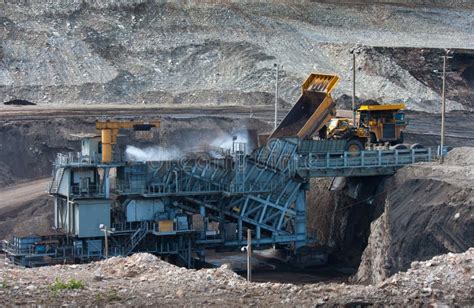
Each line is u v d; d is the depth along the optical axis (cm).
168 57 15462
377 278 6694
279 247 8338
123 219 7281
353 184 8331
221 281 3631
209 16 16950
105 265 4016
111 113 11794
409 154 8200
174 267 3909
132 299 3347
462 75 16788
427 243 6400
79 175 7125
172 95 14100
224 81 14875
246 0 18112
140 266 3903
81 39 15425
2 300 3303
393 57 16512
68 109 12206
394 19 19325
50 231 7531
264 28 17050
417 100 15162
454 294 3291
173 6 17000
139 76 14750
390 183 7906
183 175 7488
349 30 18288
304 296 3372
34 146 10294
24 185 9600
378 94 14988
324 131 8450
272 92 14250
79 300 3328
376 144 8581
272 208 7888
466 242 6175
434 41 18388
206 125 11019
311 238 8056
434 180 6831
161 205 7388
